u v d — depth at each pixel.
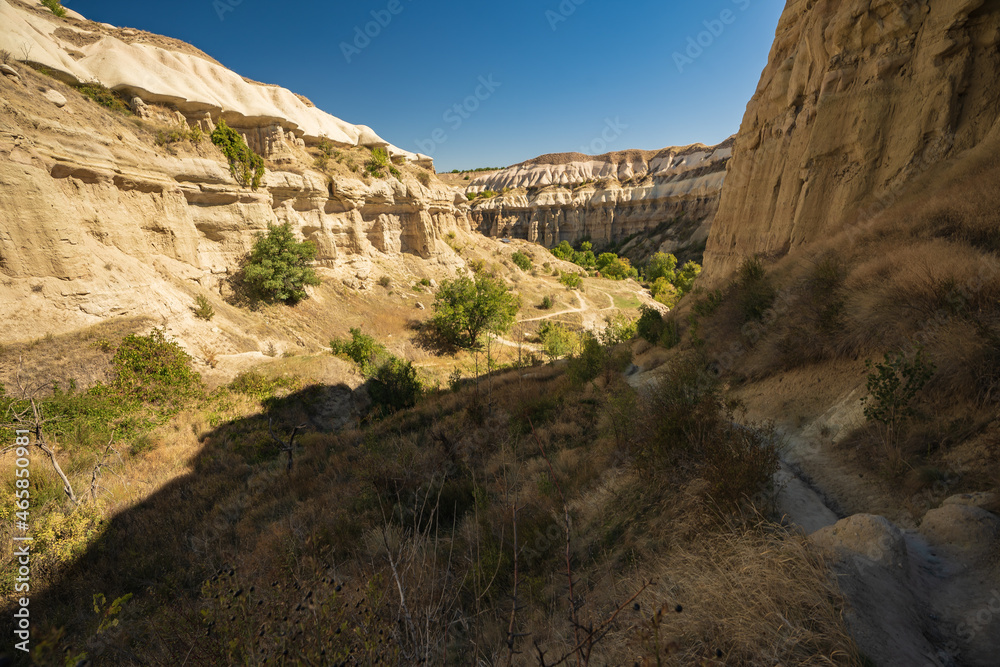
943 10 12.17
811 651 2.07
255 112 39.88
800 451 5.84
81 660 1.80
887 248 8.90
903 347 5.83
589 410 9.94
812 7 17.67
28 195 19.02
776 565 2.57
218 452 16.09
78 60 31.67
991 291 5.23
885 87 13.41
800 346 8.21
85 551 9.52
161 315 23.28
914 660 2.07
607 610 3.20
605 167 172.88
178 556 8.84
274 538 6.92
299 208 40.81
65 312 19.66
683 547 3.65
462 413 13.05
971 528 3.16
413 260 54.19
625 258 112.06
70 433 15.30
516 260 77.75
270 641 2.10
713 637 2.27
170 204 28.69
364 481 8.64
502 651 3.29
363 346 30.94
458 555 5.14
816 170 15.27
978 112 11.72
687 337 14.70
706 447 4.91
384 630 2.10
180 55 39.75
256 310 33.47
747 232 20.41
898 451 4.57
